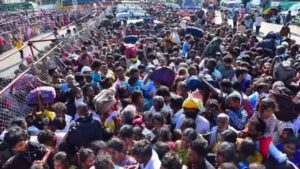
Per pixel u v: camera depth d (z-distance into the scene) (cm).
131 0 7462
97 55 1116
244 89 707
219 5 5038
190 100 510
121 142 390
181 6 5453
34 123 573
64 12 4019
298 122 494
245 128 482
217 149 408
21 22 2767
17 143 395
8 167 396
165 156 355
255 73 812
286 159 400
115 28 2327
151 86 689
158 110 534
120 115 541
